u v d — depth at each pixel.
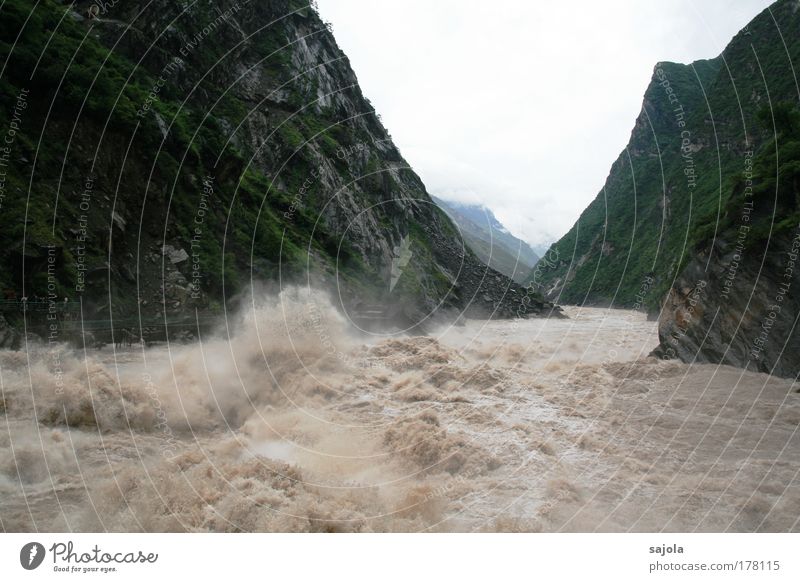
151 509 8.70
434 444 11.57
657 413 14.21
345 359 19.94
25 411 12.73
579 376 18.77
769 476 10.00
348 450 12.10
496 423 13.66
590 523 8.30
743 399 15.05
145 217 27.73
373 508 8.94
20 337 18.44
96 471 10.27
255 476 9.98
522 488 9.71
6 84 23.69
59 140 25.20
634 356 25.28
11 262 20.45
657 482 9.88
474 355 24.47
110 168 26.73
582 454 11.45
